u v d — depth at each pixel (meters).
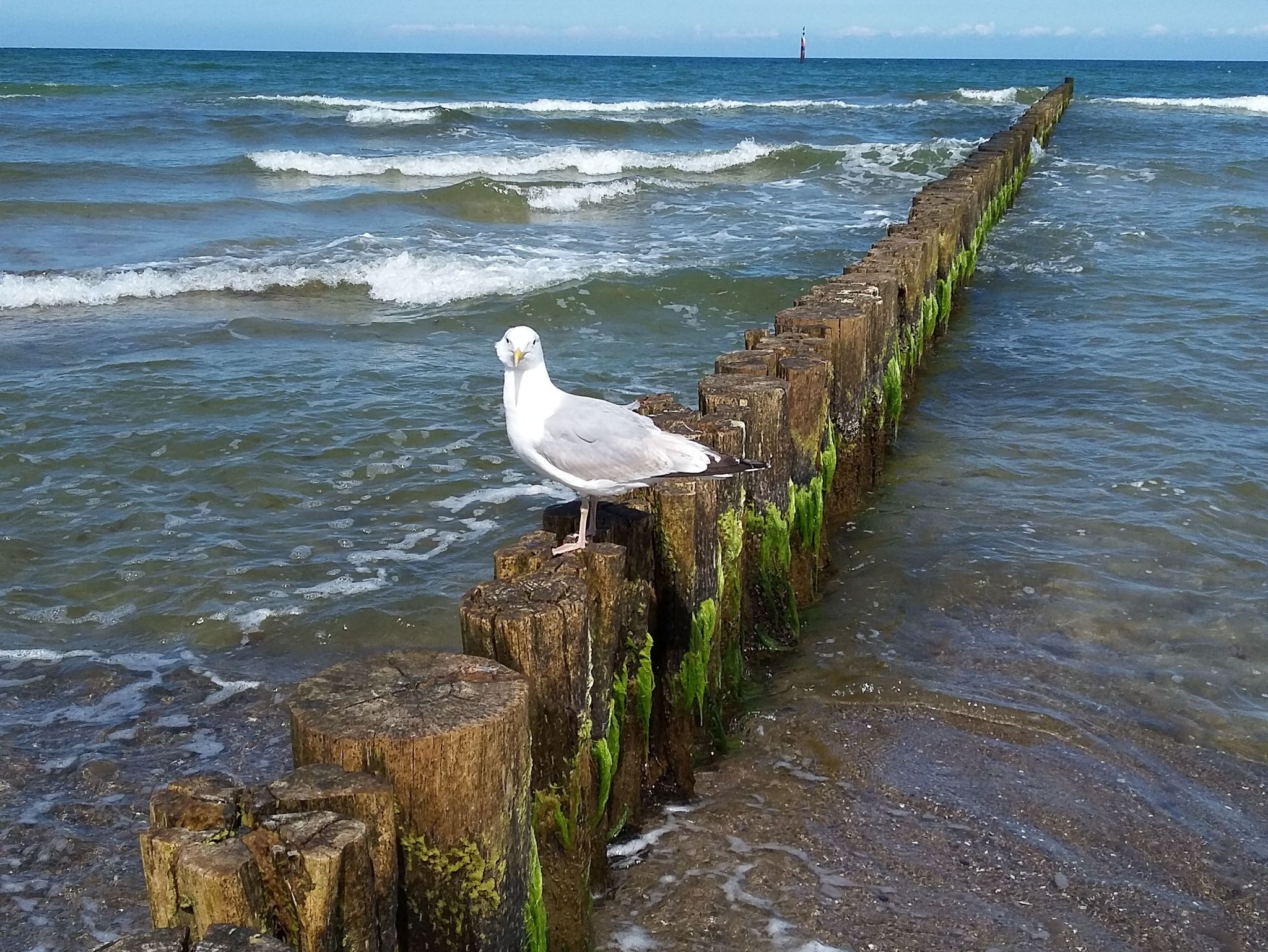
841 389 7.46
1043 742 5.27
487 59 128.50
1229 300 13.41
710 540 4.92
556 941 3.91
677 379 10.68
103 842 4.76
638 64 114.19
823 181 23.88
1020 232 17.81
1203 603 6.57
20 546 7.29
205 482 8.30
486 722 3.04
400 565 7.15
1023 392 10.37
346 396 10.05
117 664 6.11
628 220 19.12
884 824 4.70
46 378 10.39
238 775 5.20
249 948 2.40
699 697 4.95
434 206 19.45
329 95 41.38
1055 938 4.07
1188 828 4.68
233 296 13.71
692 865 4.43
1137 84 64.25
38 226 16.78
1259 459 8.69
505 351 4.46
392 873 2.95
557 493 8.23
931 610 6.54
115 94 36.69
